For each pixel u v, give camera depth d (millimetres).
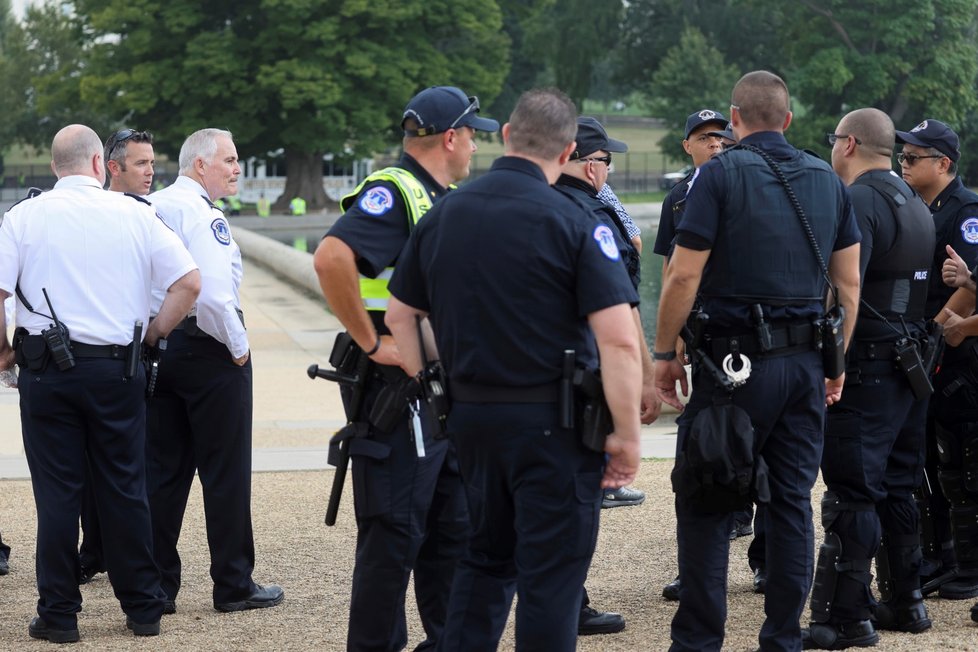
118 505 4898
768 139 4297
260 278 22906
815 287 4246
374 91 53375
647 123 103750
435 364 3736
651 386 4711
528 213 3543
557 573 3584
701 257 4160
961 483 5305
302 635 4953
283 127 54719
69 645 4836
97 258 4805
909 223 4688
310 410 10281
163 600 5020
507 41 57594
